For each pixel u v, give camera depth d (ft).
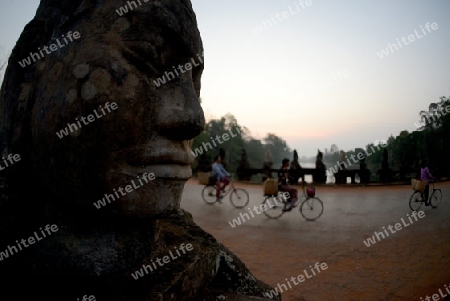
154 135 4.10
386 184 58.54
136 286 4.27
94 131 3.85
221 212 32.24
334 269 16.69
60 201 4.65
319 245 20.98
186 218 8.16
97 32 4.10
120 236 4.72
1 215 4.62
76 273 4.39
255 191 50.57
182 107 4.24
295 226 26.48
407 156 67.31
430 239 21.52
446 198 41.01
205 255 5.61
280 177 29.91
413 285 14.39
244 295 6.41
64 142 3.95
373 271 16.29
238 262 7.65
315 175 60.85
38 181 4.72
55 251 4.49
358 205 37.76
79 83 3.91
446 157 77.20
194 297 5.25
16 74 4.80
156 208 4.24
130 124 3.93
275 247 20.49
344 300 13.25
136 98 3.95
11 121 4.71
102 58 3.94
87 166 3.93
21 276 4.59
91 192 4.05
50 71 4.30
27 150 4.61
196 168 74.74
